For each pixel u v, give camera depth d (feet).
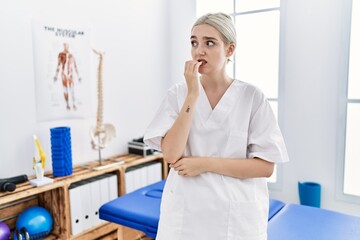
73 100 8.32
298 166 9.28
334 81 8.55
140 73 10.13
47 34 7.67
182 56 10.87
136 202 6.68
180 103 3.78
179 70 11.01
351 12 8.19
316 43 8.71
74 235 7.33
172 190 3.77
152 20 10.43
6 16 6.95
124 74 9.62
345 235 5.35
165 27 10.93
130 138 9.96
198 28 3.39
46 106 7.77
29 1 7.31
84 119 8.64
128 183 8.57
